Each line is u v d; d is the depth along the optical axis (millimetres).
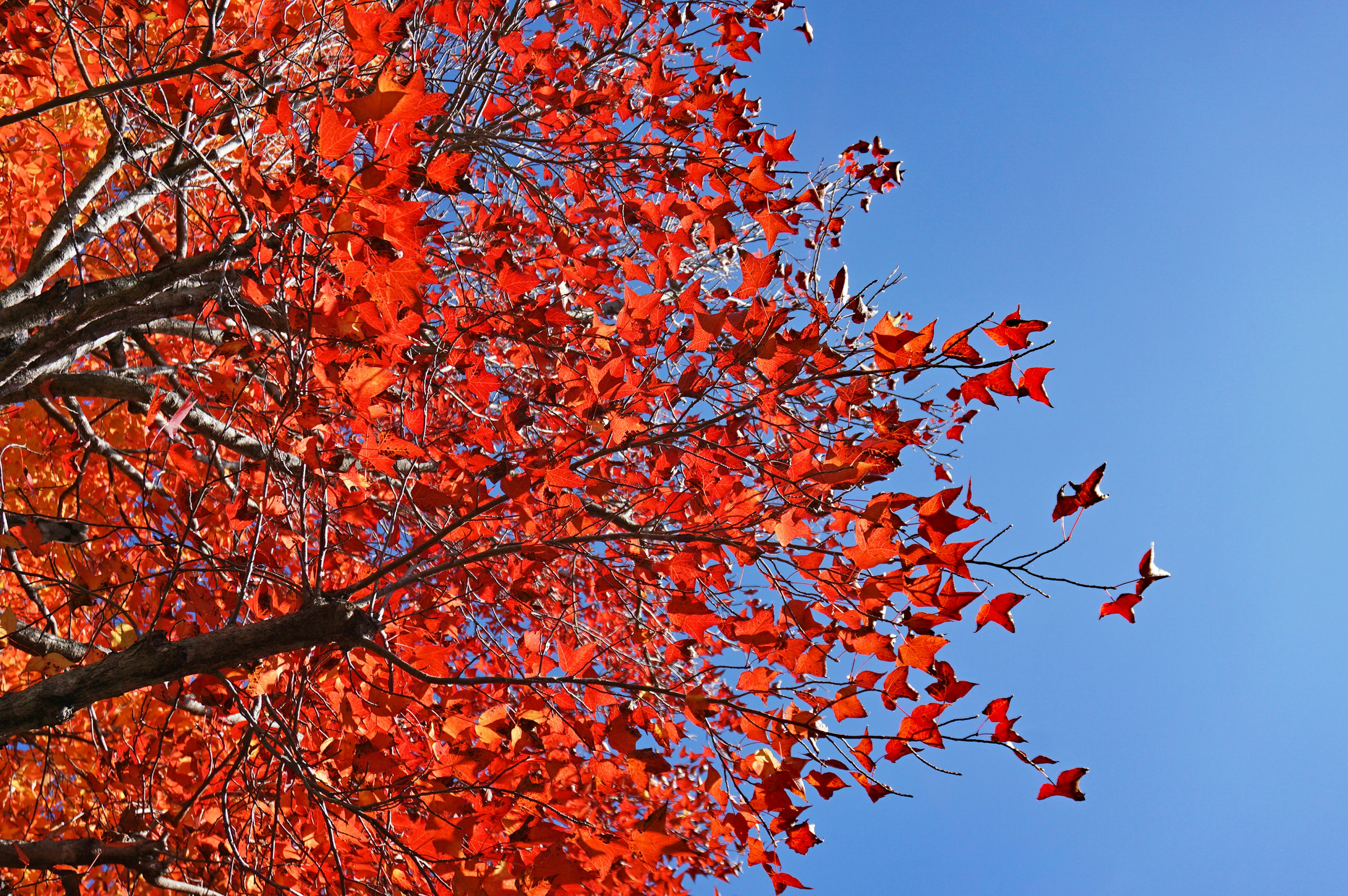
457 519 2910
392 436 2842
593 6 3854
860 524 2295
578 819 2324
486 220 3641
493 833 2658
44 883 4047
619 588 3029
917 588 2355
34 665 2623
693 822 4164
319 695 2938
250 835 3002
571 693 2604
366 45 2117
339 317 2602
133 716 4438
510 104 4039
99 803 3291
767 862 2406
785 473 2879
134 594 2994
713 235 3209
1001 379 2111
